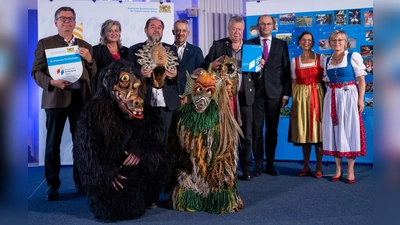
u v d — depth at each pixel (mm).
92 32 5391
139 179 3031
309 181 4398
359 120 4242
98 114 2887
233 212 3186
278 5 5586
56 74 3609
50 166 3717
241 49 4559
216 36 6254
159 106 3762
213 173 3135
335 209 3273
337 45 4301
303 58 4641
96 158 2836
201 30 6168
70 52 3656
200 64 4406
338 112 4277
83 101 3766
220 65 3494
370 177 4570
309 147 4715
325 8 5473
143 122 3004
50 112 3689
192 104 3182
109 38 4246
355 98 4250
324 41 5492
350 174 4289
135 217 3021
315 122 4504
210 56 4586
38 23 5250
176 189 3238
